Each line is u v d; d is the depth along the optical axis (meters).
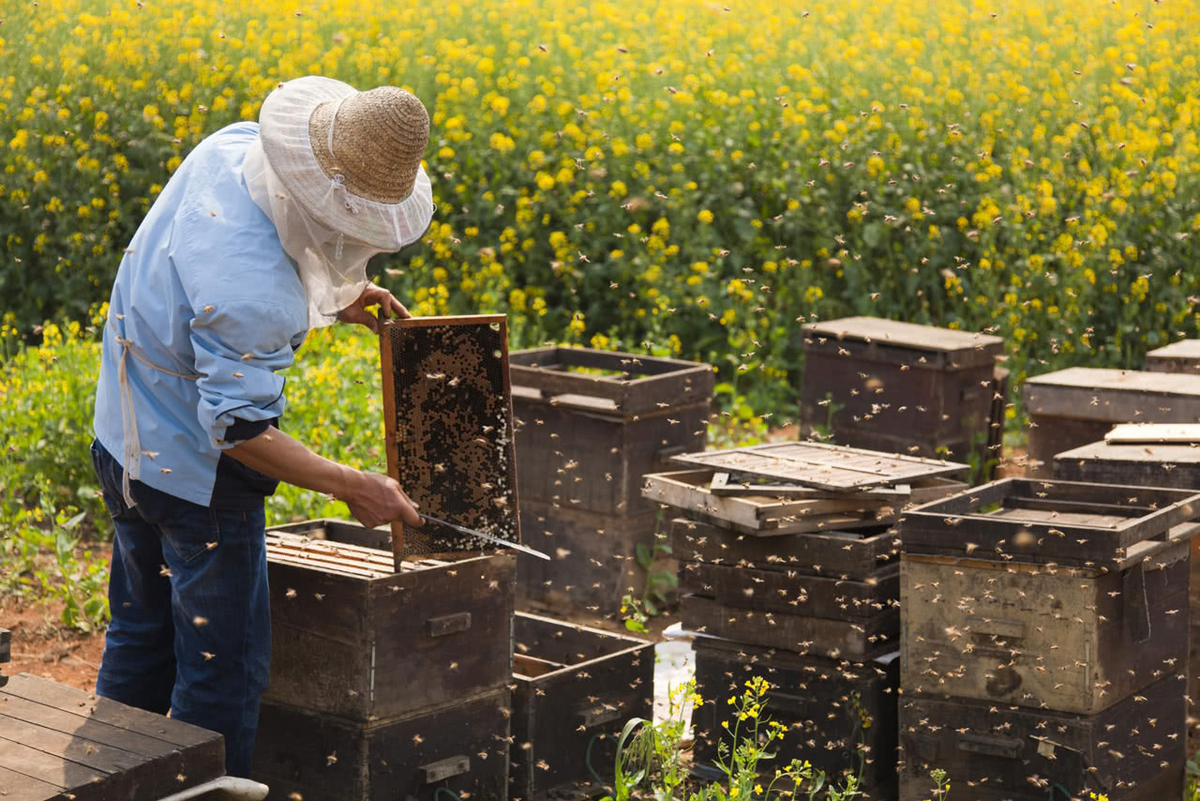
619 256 14.83
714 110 16.53
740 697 6.40
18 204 15.90
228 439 4.79
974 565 5.65
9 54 17.38
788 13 20.23
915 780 5.87
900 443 10.60
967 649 5.70
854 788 5.74
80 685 7.71
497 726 5.91
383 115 4.67
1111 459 6.91
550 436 9.22
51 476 10.68
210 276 4.72
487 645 5.82
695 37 18.83
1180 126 16.03
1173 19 19.36
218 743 4.38
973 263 15.30
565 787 6.15
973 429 10.74
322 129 4.73
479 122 16.05
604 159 15.66
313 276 5.05
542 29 18.91
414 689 5.55
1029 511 6.39
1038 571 5.52
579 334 14.97
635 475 8.98
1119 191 14.98
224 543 5.16
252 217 4.86
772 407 14.44
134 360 5.10
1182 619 6.15
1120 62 17.50
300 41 17.94
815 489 6.25
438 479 5.39
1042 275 14.56
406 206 4.97
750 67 17.77
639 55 18.25
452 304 15.11
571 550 9.23
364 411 11.41
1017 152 15.22
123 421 5.13
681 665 7.97
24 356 12.89
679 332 15.20
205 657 5.08
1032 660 5.57
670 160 15.80
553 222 15.87
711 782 6.42
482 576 5.75
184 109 16.36
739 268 15.16
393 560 5.61
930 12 20.14
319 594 5.45
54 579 9.23
